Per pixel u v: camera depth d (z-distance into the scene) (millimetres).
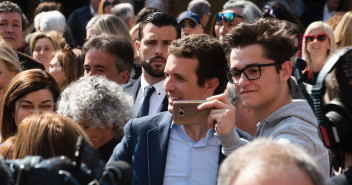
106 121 3945
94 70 5441
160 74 5203
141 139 3600
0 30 8031
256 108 3457
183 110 3484
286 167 1769
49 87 4402
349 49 2482
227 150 3367
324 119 2445
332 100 2463
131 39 7133
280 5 8078
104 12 10156
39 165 2148
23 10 13016
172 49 3730
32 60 6902
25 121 3322
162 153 3543
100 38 5512
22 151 3219
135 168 3541
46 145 3193
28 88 4289
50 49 7820
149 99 5152
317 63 6895
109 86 4113
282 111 3373
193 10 9297
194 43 3695
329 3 10953
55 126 3244
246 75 3363
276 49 3348
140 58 5375
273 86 3365
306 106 3396
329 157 3441
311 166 1800
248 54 3354
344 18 7320
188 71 3682
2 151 3682
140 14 8031
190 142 3578
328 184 2482
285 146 1895
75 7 12266
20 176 2127
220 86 3816
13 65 5176
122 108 4070
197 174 3502
